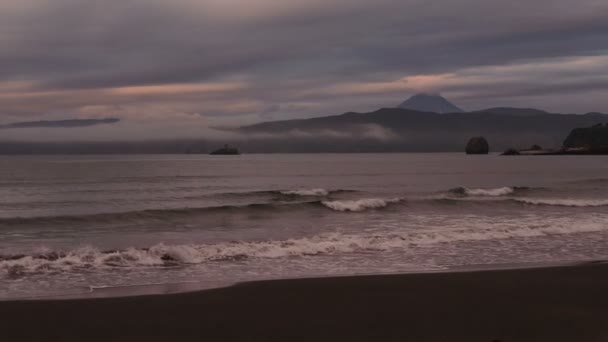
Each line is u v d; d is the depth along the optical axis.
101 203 25.95
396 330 6.30
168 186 38.41
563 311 7.14
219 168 75.69
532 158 152.88
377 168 77.19
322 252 12.59
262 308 7.30
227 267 10.81
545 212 21.95
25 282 9.27
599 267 10.35
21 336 6.08
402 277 9.35
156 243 14.19
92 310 7.14
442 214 21.25
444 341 5.89
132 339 6.00
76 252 11.98
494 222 18.55
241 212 20.91
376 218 19.89
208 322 6.62
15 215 21.19
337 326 6.46
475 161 118.56
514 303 7.57
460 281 9.02
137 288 8.80
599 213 21.52
